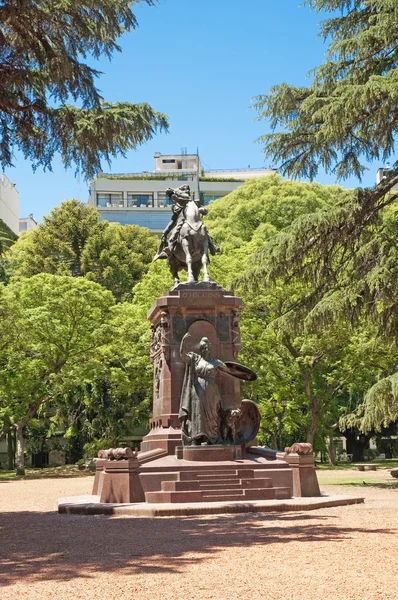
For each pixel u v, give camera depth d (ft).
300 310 85.56
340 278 84.94
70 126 52.54
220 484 58.18
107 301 140.05
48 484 99.45
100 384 154.10
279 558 31.86
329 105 73.51
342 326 97.30
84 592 26.22
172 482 57.67
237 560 31.73
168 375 65.72
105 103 53.67
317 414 130.52
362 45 76.07
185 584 27.12
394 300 78.18
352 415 82.12
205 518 49.29
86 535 41.78
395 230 81.10
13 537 42.09
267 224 157.17
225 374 66.18
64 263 180.14
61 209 186.70
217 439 62.75
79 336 136.98
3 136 54.19
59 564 32.22
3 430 139.85
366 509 52.49
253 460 62.28
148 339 131.03
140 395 156.66
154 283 136.26
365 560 30.76
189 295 66.95
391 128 80.18
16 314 127.75
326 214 79.00
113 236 185.78
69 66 49.57
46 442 190.49
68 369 139.85
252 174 327.47
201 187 291.38
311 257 84.23
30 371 133.08
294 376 132.67
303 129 83.61
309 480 60.29
